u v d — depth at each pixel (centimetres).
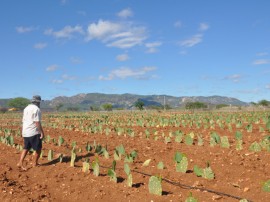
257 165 596
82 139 1035
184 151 751
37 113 631
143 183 518
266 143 745
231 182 509
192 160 647
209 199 446
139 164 642
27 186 525
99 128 1255
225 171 567
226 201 438
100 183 519
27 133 631
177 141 895
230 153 695
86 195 478
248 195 453
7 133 1183
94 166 560
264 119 1394
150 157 706
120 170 595
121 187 497
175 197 456
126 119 1962
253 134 1020
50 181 546
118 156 689
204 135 1041
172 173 564
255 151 714
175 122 1394
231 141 877
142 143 903
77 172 584
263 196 448
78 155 750
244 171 561
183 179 536
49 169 617
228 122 1388
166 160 676
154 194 465
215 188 487
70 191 494
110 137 1059
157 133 1096
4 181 538
